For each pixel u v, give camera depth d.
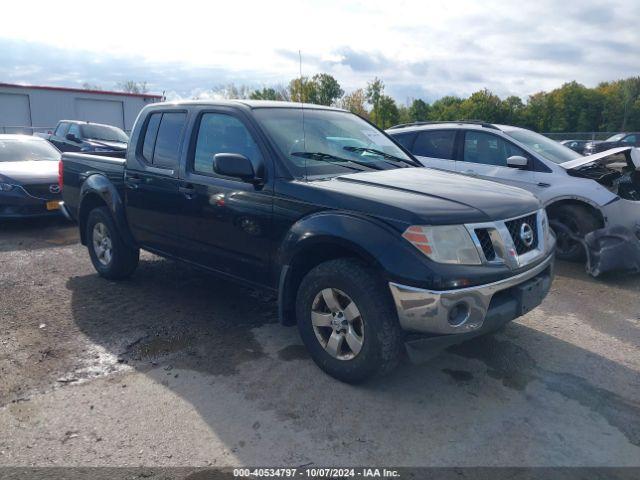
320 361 3.66
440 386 3.57
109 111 30.30
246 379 3.64
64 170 6.21
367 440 2.98
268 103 4.51
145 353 4.05
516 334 4.44
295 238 3.61
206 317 4.76
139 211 5.08
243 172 3.78
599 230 5.96
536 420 3.19
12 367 3.82
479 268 3.18
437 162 7.55
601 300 5.29
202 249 4.48
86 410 3.28
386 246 3.18
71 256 6.90
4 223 9.21
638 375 3.76
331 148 4.32
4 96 27.03
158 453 2.87
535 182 6.68
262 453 2.87
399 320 3.20
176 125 4.79
